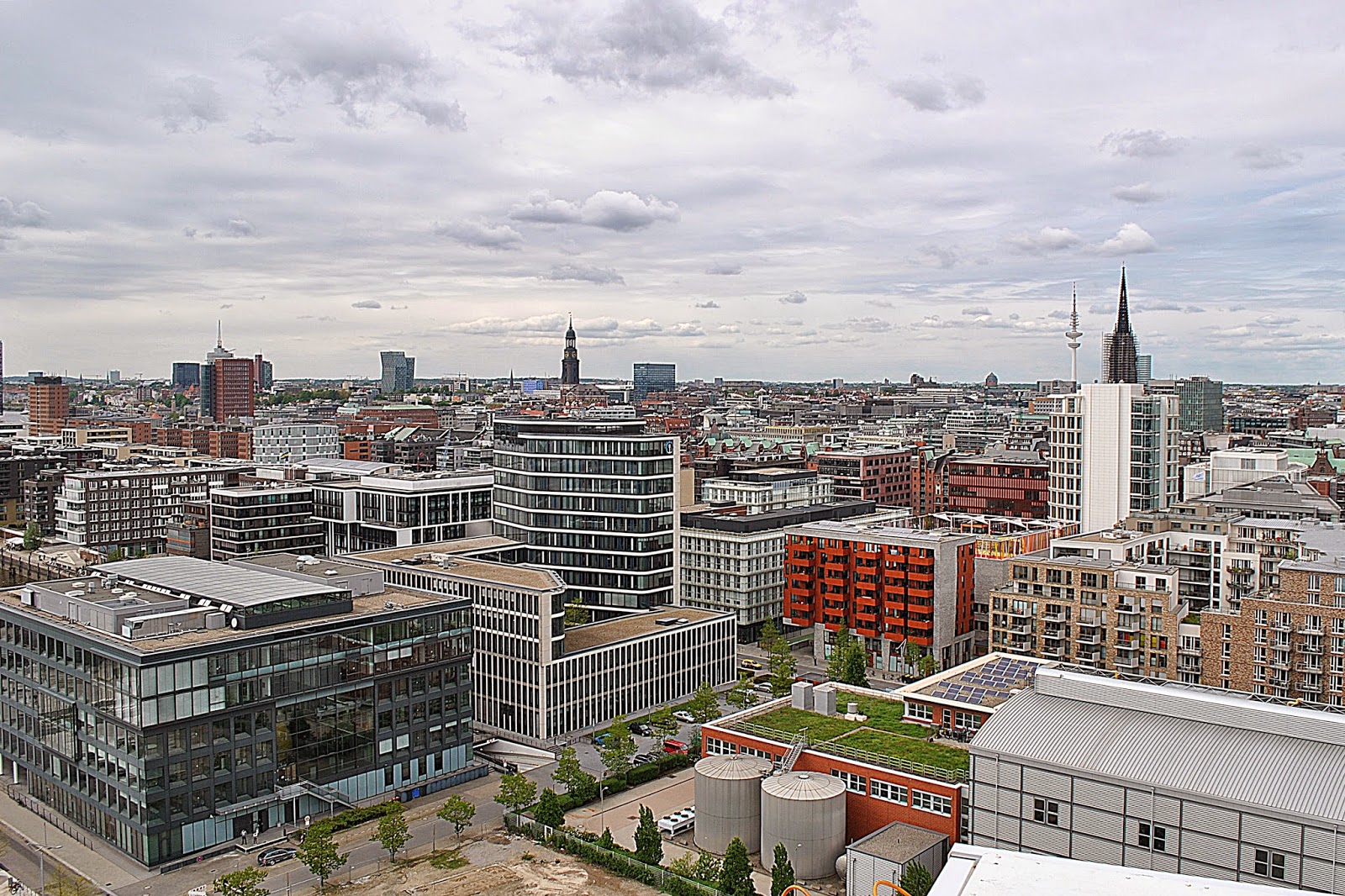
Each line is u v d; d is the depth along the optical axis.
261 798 140.75
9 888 125.12
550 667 178.38
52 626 145.62
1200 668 194.38
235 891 117.38
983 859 82.88
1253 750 104.88
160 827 131.75
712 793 138.00
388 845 133.88
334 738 149.75
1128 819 104.62
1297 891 77.06
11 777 160.38
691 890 123.94
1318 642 173.00
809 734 147.88
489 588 186.38
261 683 141.25
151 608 144.62
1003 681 152.00
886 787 133.50
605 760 161.12
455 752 164.88
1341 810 94.75
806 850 130.00
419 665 159.25
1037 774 110.06
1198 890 77.12
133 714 131.25
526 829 143.88
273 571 183.75
